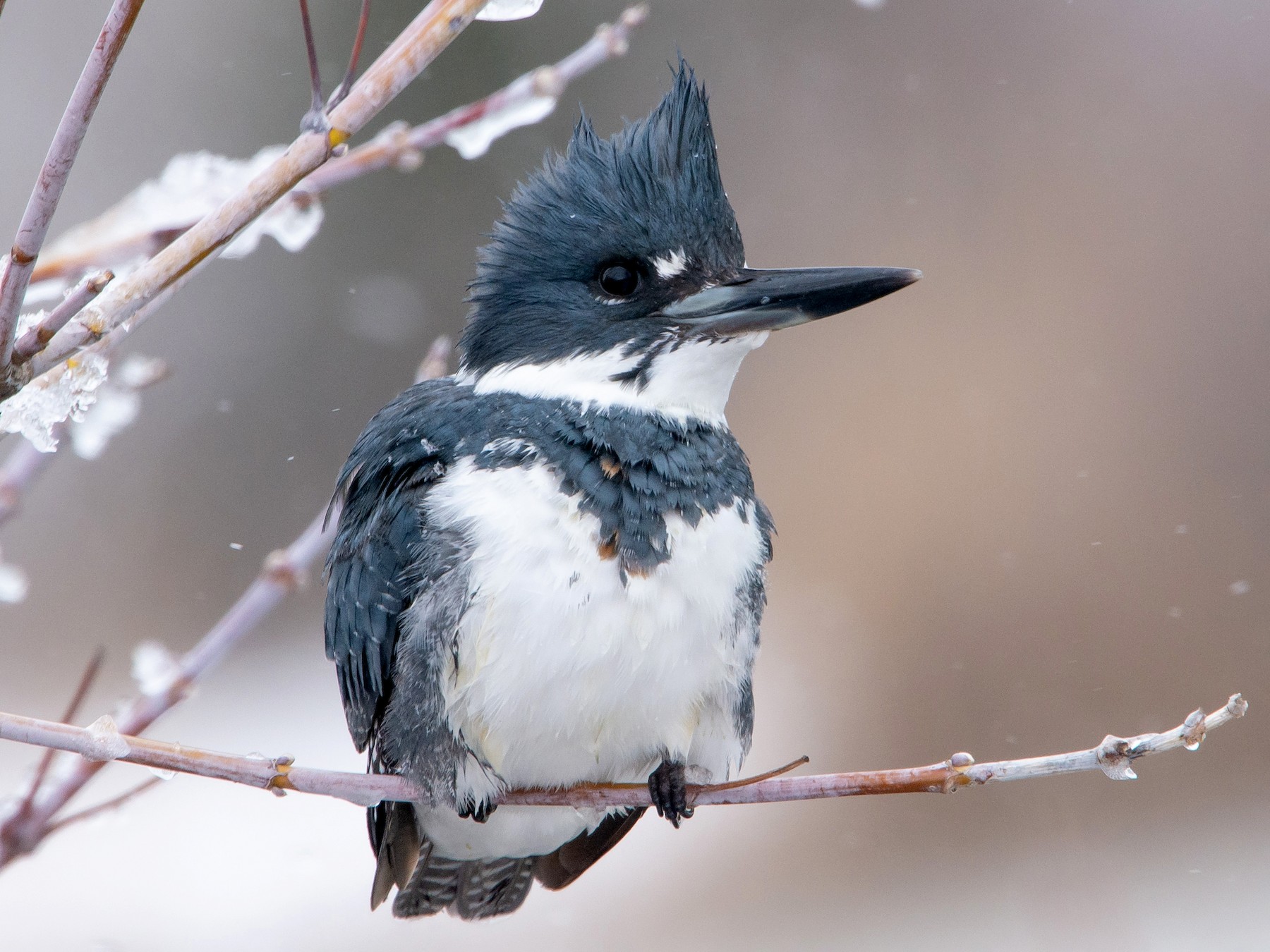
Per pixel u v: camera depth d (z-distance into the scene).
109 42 2.99
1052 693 12.76
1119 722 12.51
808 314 5.27
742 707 5.35
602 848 5.92
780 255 15.73
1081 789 12.23
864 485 14.13
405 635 5.08
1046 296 14.70
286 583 4.68
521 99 4.25
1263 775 12.00
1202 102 15.46
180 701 4.53
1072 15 16.09
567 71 4.25
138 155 15.77
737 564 5.10
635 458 5.04
